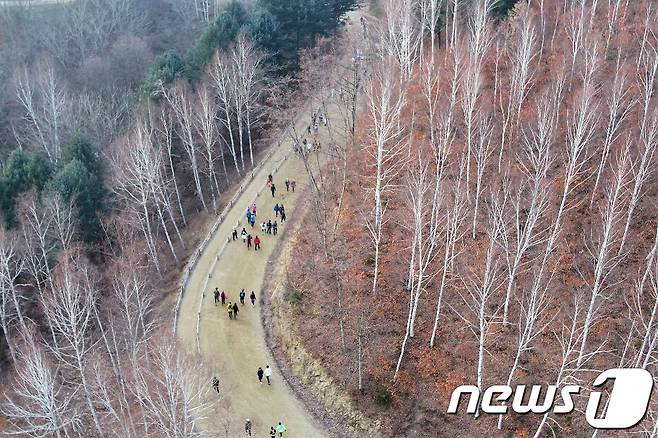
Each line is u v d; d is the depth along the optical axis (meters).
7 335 44.81
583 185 44.44
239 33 67.75
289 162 62.78
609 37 54.53
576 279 39.41
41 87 71.75
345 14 85.00
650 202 42.22
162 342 37.75
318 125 65.56
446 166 44.09
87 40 88.00
